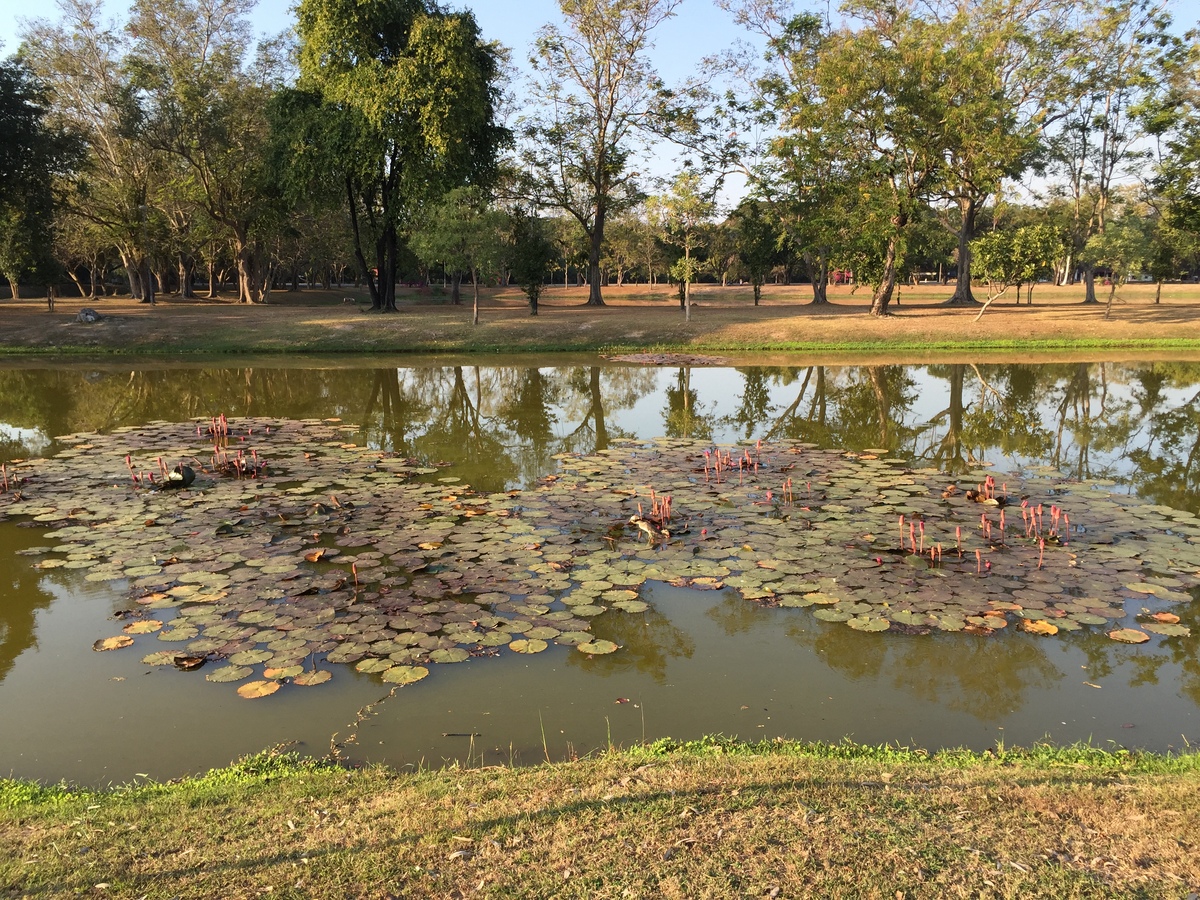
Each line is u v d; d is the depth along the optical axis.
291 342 30.25
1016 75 37.47
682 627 7.26
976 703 5.97
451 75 30.80
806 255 44.94
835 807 3.90
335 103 33.22
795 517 10.27
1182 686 6.22
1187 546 9.05
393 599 7.75
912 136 32.31
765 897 3.23
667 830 3.71
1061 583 8.03
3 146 32.94
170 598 7.77
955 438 15.54
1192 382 21.69
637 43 40.28
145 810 4.17
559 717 5.75
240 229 45.25
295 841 3.76
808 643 6.95
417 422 17.55
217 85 39.31
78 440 15.21
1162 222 37.59
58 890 3.38
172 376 23.92
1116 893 3.24
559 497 11.32
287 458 13.81
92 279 54.09
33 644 6.98
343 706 5.91
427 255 33.09
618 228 68.00
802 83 37.06
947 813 3.86
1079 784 4.18
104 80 39.75
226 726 5.66
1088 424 16.69
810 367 25.55
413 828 3.82
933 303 45.81
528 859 3.52
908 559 8.60
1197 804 3.90
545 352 29.88
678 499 11.16
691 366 26.14
